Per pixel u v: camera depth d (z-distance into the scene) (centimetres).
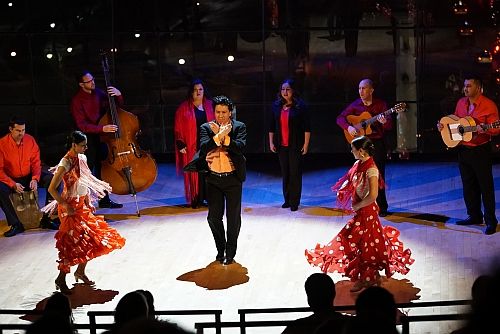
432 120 1189
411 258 820
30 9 1206
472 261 807
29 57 1218
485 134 878
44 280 794
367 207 725
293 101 975
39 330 373
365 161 728
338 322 396
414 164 1159
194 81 1023
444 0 1166
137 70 1220
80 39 1214
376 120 930
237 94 1216
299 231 916
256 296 735
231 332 662
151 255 852
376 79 1194
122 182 1003
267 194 1066
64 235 742
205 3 1196
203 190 1023
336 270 737
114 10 1205
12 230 936
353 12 1180
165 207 1030
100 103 1031
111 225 959
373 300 436
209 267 812
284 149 984
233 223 809
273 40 1198
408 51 1181
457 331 287
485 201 885
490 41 1164
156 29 1206
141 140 1231
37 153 959
